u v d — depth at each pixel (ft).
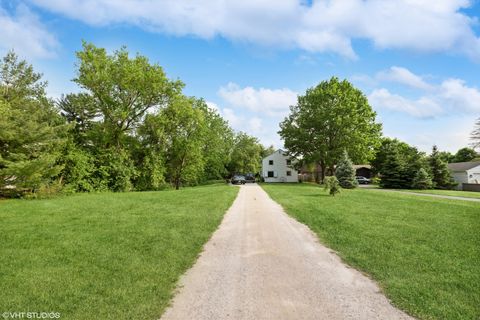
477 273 18.52
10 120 55.93
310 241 27.20
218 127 165.58
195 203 52.29
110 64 95.76
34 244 24.12
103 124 96.84
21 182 57.77
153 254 22.13
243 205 52.75
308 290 16.31
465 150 262.26
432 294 15.53
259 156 251.80
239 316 13.38
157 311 13.76
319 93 142.10
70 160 78.89
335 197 66.64
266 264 20.77
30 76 77.66
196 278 18.08
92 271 18.39
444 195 93.40
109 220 35.09
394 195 76.38
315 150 144.77
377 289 16.52
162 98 108.47
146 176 108.17
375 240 26.53
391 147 151.02
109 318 13.03
